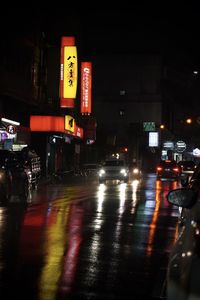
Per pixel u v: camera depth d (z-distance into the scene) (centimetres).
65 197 2552
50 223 1525
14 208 1962
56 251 1087
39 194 2767
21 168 2211
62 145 5688
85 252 1085
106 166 4259
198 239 374
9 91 3862
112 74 8494
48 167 4956
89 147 7481
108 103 8456
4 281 833
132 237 1292
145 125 8275
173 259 420
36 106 4578
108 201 2328
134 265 969
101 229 1420
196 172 766
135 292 779
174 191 508
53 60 5031
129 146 8300
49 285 812
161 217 1730
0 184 2005
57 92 5031
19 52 4200
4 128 3628
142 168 8644
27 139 4369
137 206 2103
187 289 356
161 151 9044
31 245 1150
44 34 4919
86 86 6084
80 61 6688
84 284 823
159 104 8394
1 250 1088
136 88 8462
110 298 746
